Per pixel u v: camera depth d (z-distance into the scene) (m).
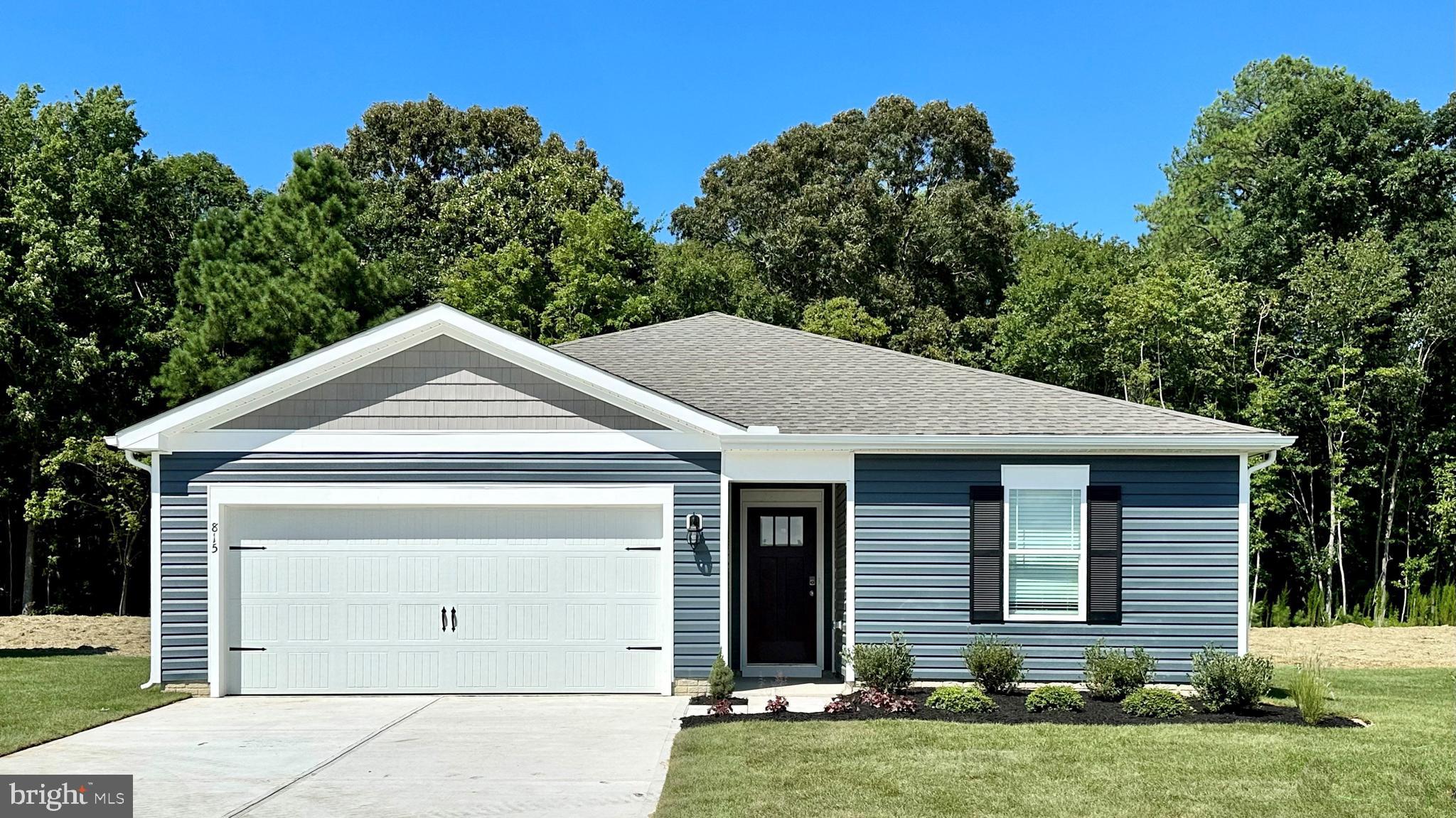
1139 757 10.02
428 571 14.09
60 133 27.48
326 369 13.97
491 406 14.06
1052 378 34.00
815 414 15.03
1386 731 11.33
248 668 13.97
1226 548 14.22
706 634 14.03
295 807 8.50
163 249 31.06
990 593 14.22
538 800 8.70
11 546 28.91
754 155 46.38
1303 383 30.66
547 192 37.75
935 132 46.19
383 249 36.28
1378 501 31.77
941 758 9.98
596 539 14.11
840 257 39.84
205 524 13.93
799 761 9.84
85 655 19.11
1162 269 31.36
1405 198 32.38
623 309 34.53
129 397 28.25
